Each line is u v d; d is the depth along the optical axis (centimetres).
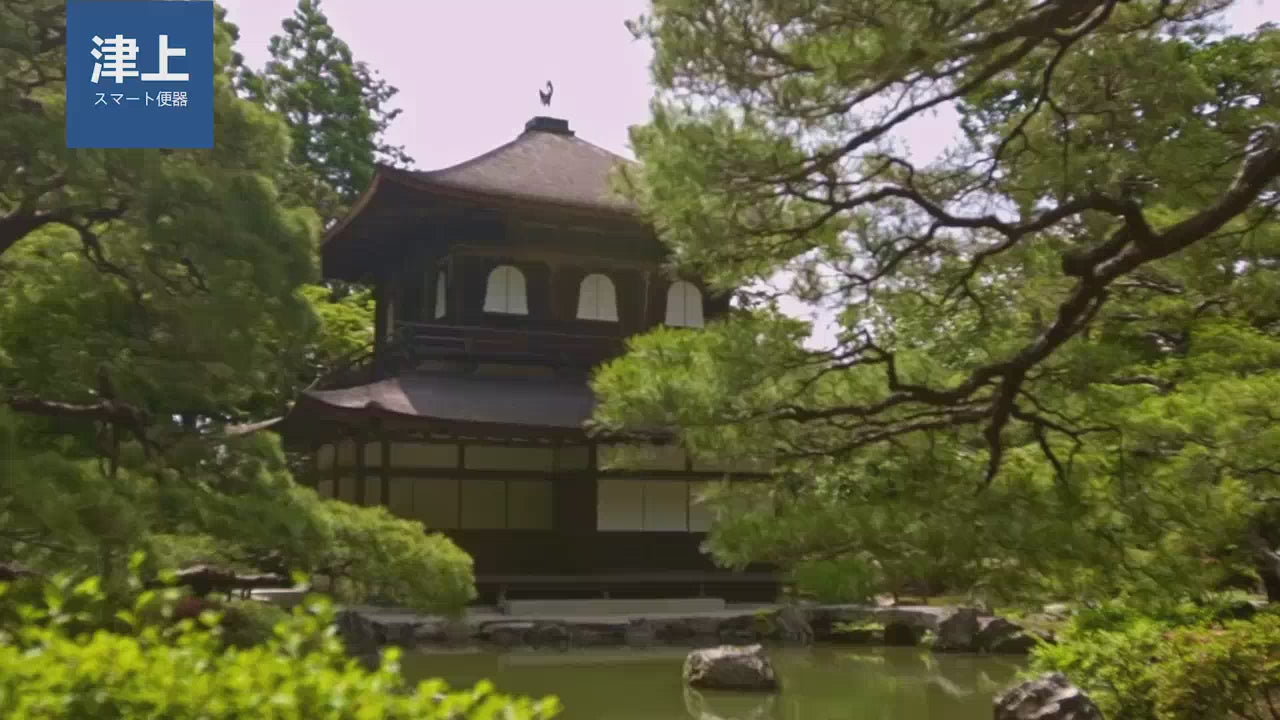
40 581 1039
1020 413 1038
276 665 440
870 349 1052
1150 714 1200
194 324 1345
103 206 1377
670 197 971
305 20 4641
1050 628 2355
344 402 2619
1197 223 896
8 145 1239
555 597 2809
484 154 3198
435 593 1448
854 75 870
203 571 1698
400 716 427
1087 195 927
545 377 3077
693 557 2917
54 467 1099
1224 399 1016
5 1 1326
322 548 1374
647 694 1812
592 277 3092
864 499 1068
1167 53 1016
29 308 1486
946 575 1035
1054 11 870
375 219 3039
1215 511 1002
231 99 1408
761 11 883
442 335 2917
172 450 1443
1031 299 1162
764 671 1875
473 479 2812
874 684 1983
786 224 996
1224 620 1289
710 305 3222
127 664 442
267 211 1365
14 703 411
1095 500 1027
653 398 995
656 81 924
